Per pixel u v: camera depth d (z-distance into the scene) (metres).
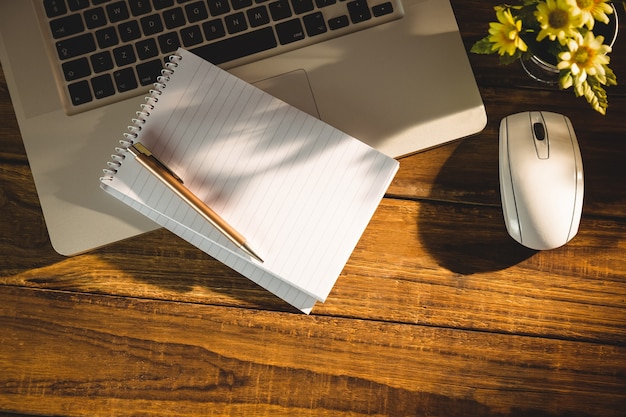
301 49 0.68
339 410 0.72
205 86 0.66
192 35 0.67
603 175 0.73
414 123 0.68
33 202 0.72
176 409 0.71
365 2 0.68
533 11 0.59
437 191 0.73
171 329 0.72
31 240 0.72
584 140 0.73
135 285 0.72
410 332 0.72
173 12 0.67
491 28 0.57
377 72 0.68
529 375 0.72
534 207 0.65
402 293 0.72
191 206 0.63
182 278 0.72
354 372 0.72
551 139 0.66
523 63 0.72
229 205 0.65
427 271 0.72
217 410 0.72
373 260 0.72
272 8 0.68
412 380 0.72
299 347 0.72
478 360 0.72
